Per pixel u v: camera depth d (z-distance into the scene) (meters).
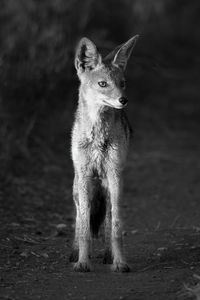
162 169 18.05
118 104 8.92
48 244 10.48
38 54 17.23
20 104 16.73
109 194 9.32
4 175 14.90
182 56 32.94
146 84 26.98
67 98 18.91
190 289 7.50
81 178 9.19
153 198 14.89
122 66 9.53
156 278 8.34
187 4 39.62
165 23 34.72
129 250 10.13
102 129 9.04
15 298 7.60
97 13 23.69
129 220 12.73
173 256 9.57
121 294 7.68
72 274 8.70
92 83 9.21
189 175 17.45
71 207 13.51
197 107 26.11
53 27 17.72
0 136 16.08
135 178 16.98
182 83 29.23
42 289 7.96
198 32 37.34
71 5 18.94
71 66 18.05
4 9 18.02
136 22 27.58
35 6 18.20
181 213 13.33
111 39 24.03
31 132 17.28
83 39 9.46
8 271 8.79
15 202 13.22
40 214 12.63
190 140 21.97
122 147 9.18
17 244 10.34
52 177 15.82
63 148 18.14
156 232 11.52
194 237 10.87
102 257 9.79
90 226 9.41
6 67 16.08
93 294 7.73
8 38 16.94
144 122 23.20
